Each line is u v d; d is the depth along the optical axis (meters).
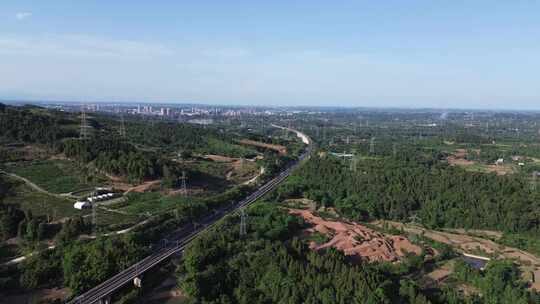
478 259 153.12
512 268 136.25
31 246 128.12
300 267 112.25
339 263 116.31
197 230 155.50
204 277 109.75
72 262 112.81
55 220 145.75
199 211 171.38
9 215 135.88
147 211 165.12
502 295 117.44
